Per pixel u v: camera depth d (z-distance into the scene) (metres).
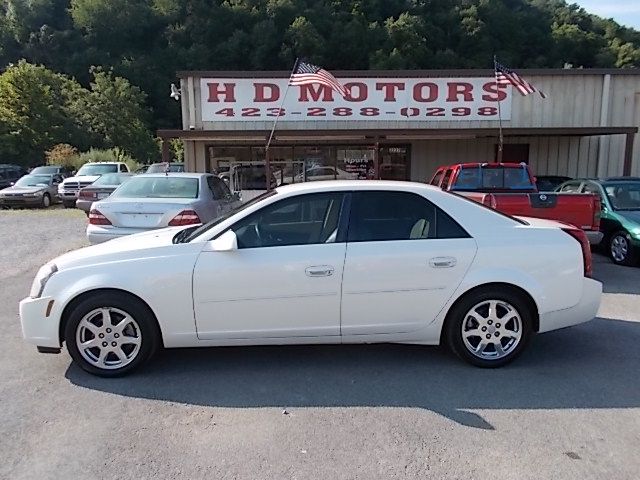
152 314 4.24
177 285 4.18
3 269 8.65
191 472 2.92
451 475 2.88
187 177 8.31
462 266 4.32
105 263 4.25
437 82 15.95
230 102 15.88
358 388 4.04
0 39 75.31
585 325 5.64
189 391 4.00
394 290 4.29
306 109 15.95
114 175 16.62
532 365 4.50
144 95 60.16
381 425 3.44
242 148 17.23
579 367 4.45
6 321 5.77
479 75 15.96
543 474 2.89
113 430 3.39
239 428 3.41
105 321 4.23
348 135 15.11
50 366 4.49
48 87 45.53
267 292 4.22
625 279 7.97
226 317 4.24
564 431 3.36
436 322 4.38
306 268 4.22
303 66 11.97
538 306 4.38
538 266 4.37
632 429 3.38
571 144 17.41
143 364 4.34
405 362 4.57
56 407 3.72
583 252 4.52
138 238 4.81
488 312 4.42
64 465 2.99
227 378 4.24
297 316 4.27
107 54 70.69
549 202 7.50
